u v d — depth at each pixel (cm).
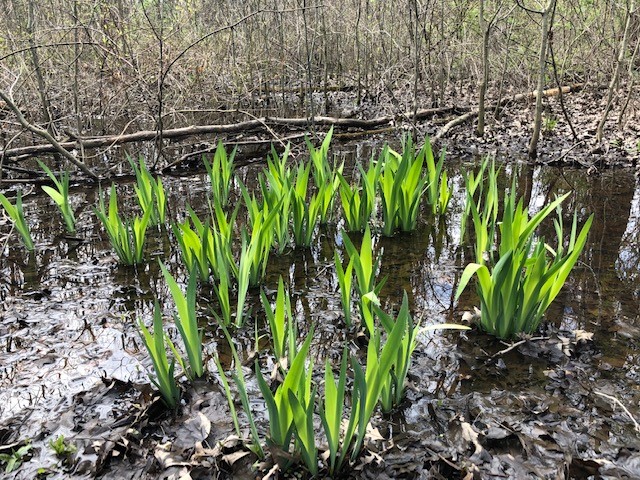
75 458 185
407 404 213
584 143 662
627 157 597
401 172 380
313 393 162
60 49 752
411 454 185
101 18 645
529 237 256
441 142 721
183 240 310
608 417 201
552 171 573
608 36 966
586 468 176
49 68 724
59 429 200
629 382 222
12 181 548
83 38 689
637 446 186
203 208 477
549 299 249
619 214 433
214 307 298
